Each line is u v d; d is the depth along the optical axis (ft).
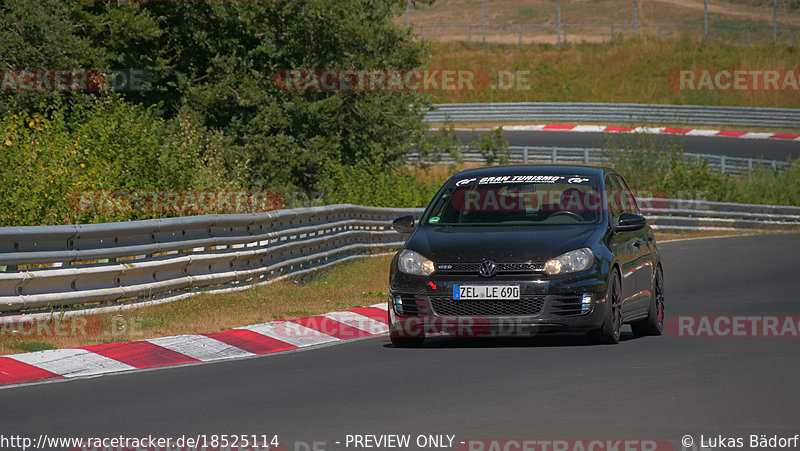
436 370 111.34
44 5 279.69
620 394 94.53
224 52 338.54
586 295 125.70
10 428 84.94
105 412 91.04
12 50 272.92
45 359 116.67
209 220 169.48
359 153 366.43
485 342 136.15
